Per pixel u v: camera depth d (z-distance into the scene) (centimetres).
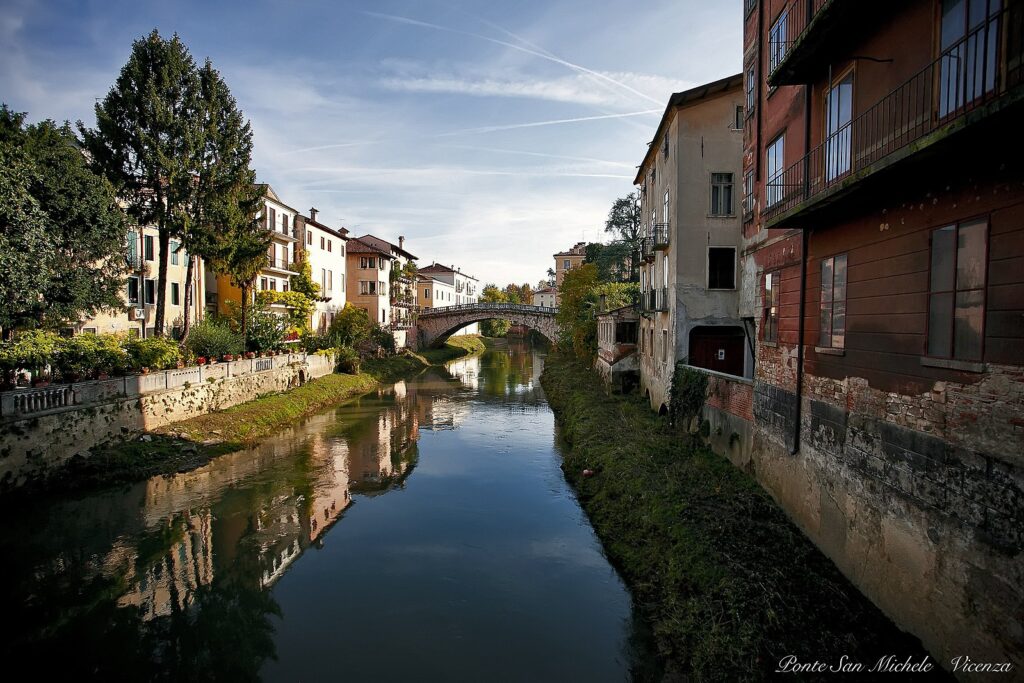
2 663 862
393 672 831
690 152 1891
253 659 863
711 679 715
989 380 560
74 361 1684
